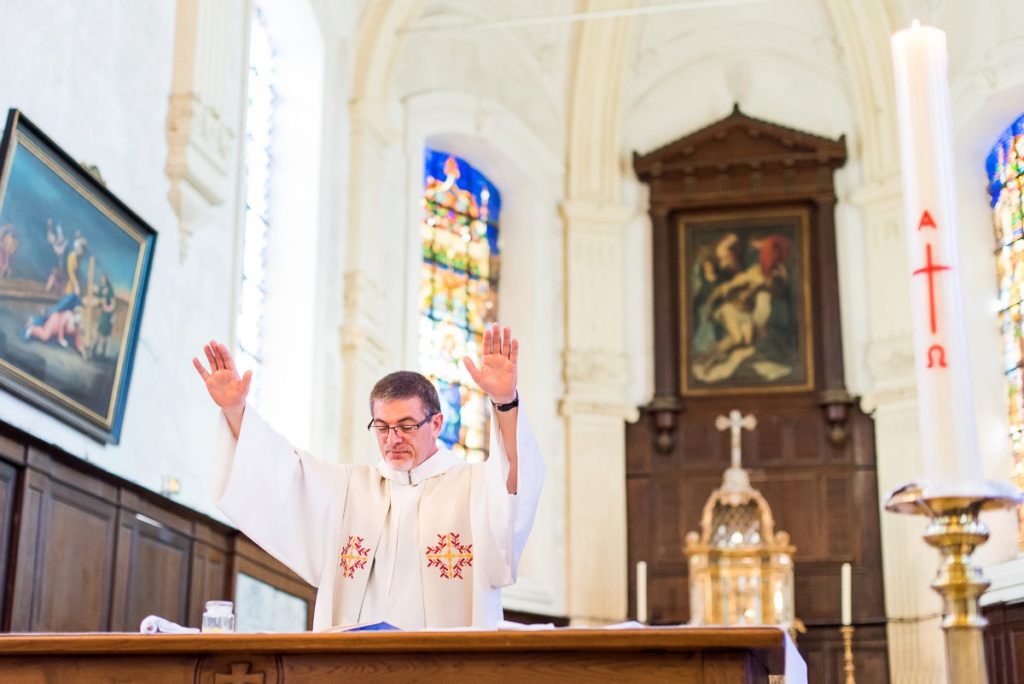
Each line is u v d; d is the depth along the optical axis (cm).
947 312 372
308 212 1164
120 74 859
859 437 1414
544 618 1362
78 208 771
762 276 1487
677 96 1543
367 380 1220
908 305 1409
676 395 1462
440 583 453
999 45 1343
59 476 742
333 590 454
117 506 809
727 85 1542
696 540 1330
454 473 467
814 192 1480
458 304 1440
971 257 1387
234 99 1030
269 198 1173
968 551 362
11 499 700
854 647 1346
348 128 1252
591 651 321
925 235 380
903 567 1350
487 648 321
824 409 1423
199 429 943
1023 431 1320
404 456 456
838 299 1452
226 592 958
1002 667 1207
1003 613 1212
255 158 1152
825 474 1408
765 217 1502
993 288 1383
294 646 323
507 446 426
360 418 1190
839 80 1508
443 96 1389
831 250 1465
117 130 851
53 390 750
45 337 743
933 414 366
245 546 984
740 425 1380
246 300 1117
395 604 452
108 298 811
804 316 1466
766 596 1308
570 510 1412
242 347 1103
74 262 772
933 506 364
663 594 1398
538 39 1502
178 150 920
